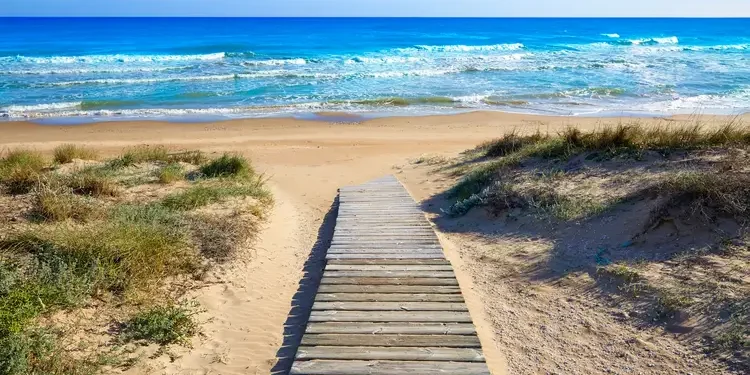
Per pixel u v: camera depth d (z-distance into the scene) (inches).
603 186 325.7
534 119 844.0
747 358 170.2
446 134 755.4
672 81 1208.8
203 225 306.7
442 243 308.2
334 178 511.8
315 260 292.7
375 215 360.2
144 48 1891.0
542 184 350.0
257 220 343.9
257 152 645.3
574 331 203.3
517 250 280.1
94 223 295.6
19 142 698.2
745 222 238.4
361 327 203.5
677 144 361.1
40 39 2283.5
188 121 834.2
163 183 419.8
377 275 252.1
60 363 176.1
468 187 398.3
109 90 1074.1
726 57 1739.7
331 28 3383.4
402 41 2320.4
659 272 224.8
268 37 2465.6
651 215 263.0
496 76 1296.8
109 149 658.2
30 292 208.7
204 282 254.7
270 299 244.1
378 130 785.6
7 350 171.6
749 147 331.9
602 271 237.0
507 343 200.8
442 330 201.0
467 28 3565.5
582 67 1449.3
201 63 1489.9
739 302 192.7
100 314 213.3
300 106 947.3
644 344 188.4
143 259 247.8
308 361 181.9
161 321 206.4
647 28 3764.8
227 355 198.2
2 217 297.6
